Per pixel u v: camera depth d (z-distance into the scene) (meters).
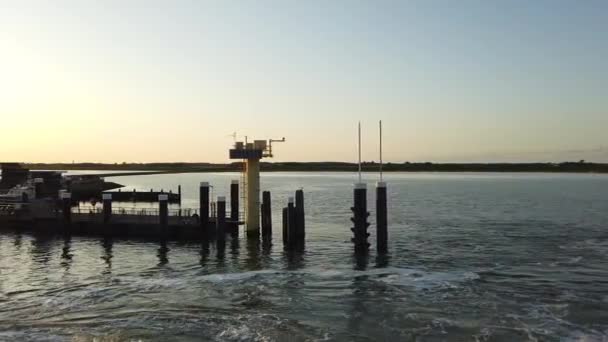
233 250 43.91
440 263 38.25
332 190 141.50
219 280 33.06
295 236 45.41
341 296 29.33
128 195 103.62
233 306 27.52
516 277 33.69
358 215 41.78
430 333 23.55
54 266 38.19
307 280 33.00
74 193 103.94
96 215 52.66
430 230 55.47
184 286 31.58
